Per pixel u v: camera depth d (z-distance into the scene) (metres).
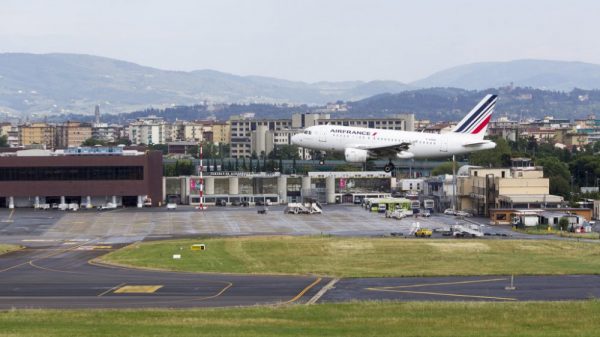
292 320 163.25
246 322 161.00
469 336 151.50
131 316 166.62
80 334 149.75
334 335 150.88
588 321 163.38
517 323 161.75
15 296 194.12
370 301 182.00
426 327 158.00
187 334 150.00
